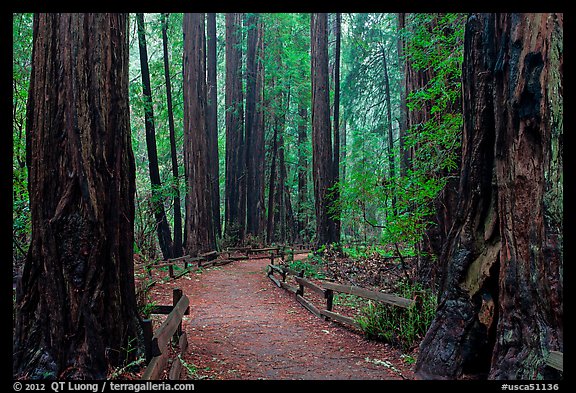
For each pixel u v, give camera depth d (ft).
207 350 21.57
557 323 11.66
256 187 93.25
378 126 91.25
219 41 115.14
